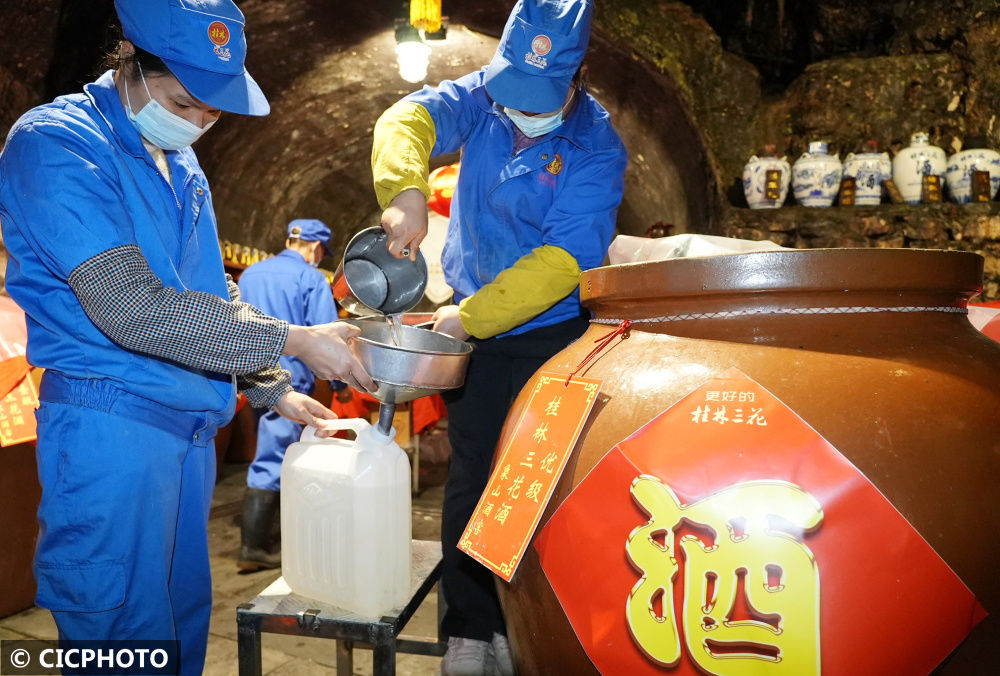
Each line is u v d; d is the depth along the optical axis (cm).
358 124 752
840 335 89
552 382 108
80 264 118
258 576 313
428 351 124
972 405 84
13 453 252
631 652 87
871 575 77
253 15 492
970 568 78
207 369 125
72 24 358
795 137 493
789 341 90
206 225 151
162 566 138
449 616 162
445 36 534
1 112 345
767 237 449
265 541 317
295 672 225
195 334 119
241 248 698
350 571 136
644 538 86
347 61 614
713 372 90
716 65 501
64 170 119
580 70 161
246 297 332
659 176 658
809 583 78
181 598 154
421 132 151
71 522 130
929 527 77
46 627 251
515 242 165
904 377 85
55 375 134
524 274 146
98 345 130
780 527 79
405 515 142
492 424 165
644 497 86
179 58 122
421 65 518
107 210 122
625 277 103
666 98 522
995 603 79
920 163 432
